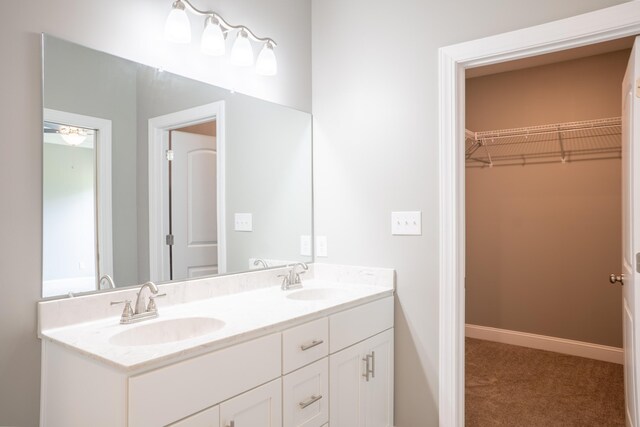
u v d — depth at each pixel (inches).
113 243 60.3
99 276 58.4
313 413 62.6
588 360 134.3
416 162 81.8
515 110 151.0
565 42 68.4
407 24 83.4
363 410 74.3
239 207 79.2
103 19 59.4
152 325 56.3
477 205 158.9
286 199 89.4
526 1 71.2
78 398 45.7
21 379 50.6
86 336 49.8
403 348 83.4
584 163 138.2
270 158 86.0
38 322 51.6
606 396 107.5
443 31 79.4
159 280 66.0
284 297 74.0
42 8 53.1
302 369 60.5
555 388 112.9
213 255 74.5
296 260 91.4
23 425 50.7
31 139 52.0
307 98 95.9
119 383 40.5
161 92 66.6
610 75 133.6
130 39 62.7
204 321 59.4
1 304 49.2
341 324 68.8
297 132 92.7
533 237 147.6
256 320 56.8
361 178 89.0
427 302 80.4
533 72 147.4
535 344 146.7
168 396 43.1
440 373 78.5
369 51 88.4
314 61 96.8
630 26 63.1
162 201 66.8
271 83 86.7
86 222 57.2
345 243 91.4
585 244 138.2
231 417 49.7
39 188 52.6
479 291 159.0
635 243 65.8
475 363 132.6
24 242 51.3
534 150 147.0
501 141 153.2
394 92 84.8
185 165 70.3
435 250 79.4
